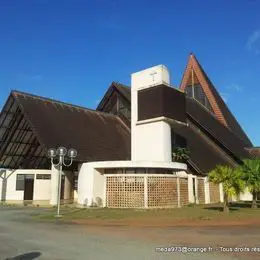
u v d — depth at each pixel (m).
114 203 25.17
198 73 55.19
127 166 25.31
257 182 26.11
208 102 53.78
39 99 34.34
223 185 22.59
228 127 52.50
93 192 25.64
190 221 17.44
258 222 17.50
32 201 34.88
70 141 31.09
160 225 16.09
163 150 28.88
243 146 51.34
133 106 31.67
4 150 38.78
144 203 24.36
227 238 12.25
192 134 43.91
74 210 23.97
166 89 30.02
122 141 36.12
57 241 11.42
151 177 24.94
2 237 12.30
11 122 35.34
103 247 10.34
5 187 36.28
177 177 26.52
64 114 34.78
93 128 35.50
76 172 34.22
